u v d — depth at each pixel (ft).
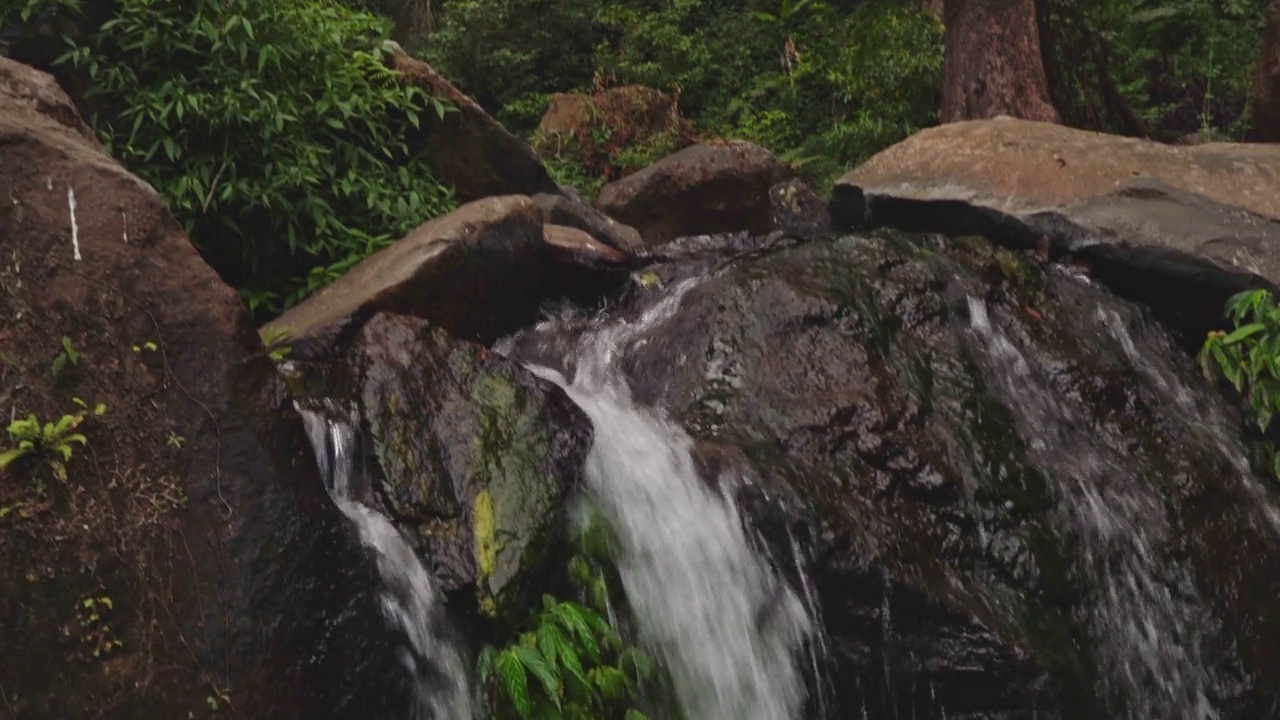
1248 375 16.35
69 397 9.19
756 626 12.46
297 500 10.14
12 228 9.42
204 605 9.34
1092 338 16.69
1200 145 19.49
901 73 35.17
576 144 37.22
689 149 28.78
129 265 9.90
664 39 44.32
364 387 11.94
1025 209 18.26
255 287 17.67
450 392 12.29
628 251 20.45
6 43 15.96
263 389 10.28
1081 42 30.17
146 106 16.58
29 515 8.64
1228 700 13.82
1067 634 13.32
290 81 18.38
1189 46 37.14
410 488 11.23
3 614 8.30
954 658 12.55
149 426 9.52
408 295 14.97
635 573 12.18
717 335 15.01
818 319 15.21
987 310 16.48
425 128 20.98
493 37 45.80
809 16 43.73
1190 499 14.94
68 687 8.50
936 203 19.16
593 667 11.17
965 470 13.99
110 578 8.92
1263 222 17.29
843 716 12.66
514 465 11.88
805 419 13.97
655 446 13.28
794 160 36.14
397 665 10.47
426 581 10.81
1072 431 15.37
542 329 16.60
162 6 17.11
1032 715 12.55
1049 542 13.83
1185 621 14.05
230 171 17.12
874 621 12.57
